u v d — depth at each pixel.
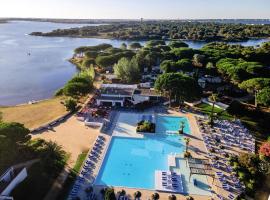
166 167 64.88
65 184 57.56
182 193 56.00
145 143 75.56
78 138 77.44
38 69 171.25
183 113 95.38
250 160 64.00
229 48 189.25
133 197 54.50
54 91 128.88
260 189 58.69
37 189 54.88
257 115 94.44
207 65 139.25
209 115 93.50
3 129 58.75
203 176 61.62
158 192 56.28
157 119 90.62
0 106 105.44
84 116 91.69
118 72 132.12
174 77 98.06
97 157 67.88
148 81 132.12
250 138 79.50
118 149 72.38
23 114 95.31
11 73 159.88
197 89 97.00
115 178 60.62
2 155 54.97
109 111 95.69
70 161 65.88
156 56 156.50
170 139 77.81
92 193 54.91
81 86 100.00
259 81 96.56
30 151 62.47
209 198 54.69
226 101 105.81
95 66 163.12
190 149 72.56
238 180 60.00
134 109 98.12
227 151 72.50
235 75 111.56
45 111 98.00
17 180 54.84
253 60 153.12
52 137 77.81
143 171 63.34
